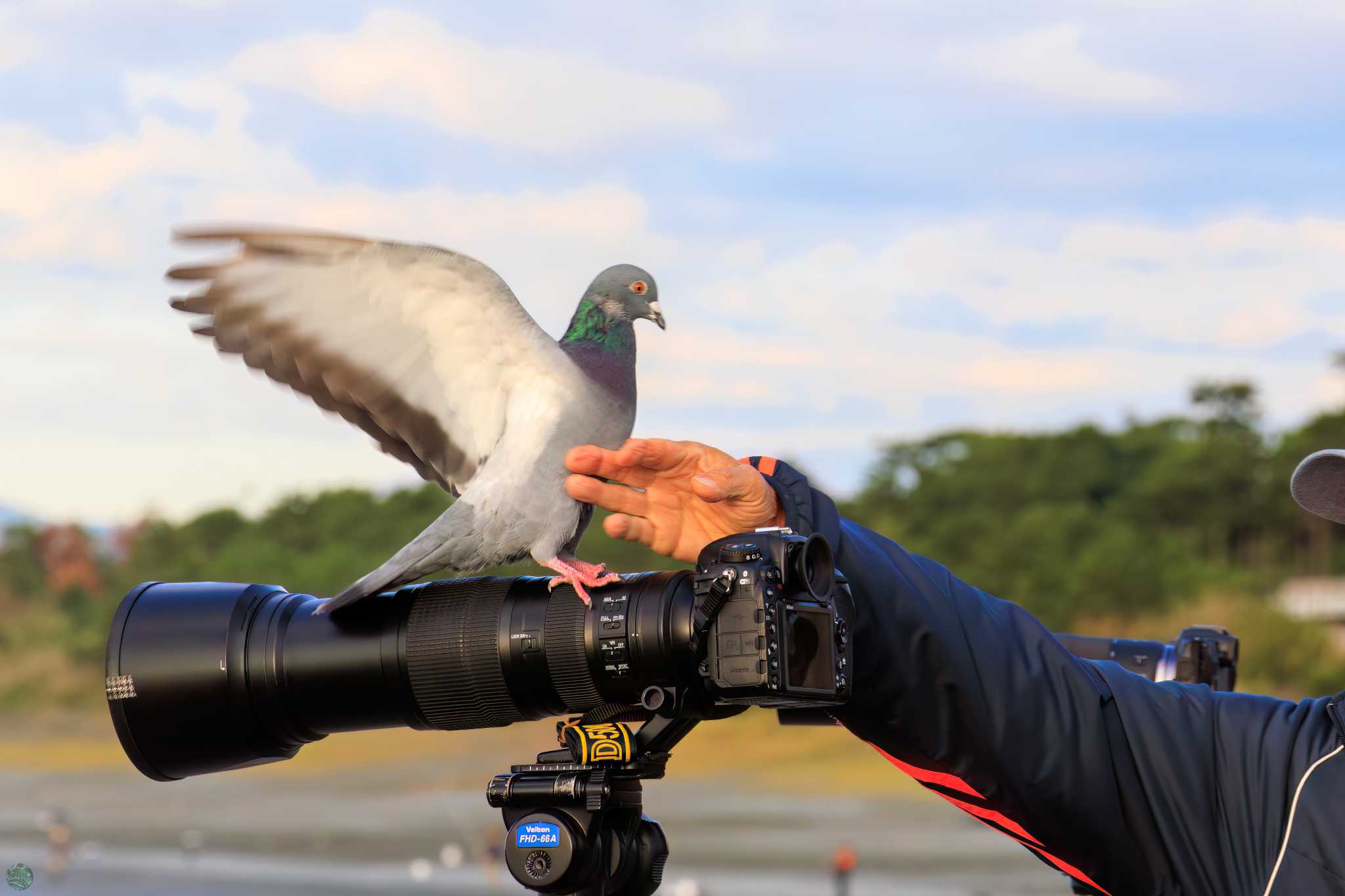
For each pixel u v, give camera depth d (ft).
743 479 10.99
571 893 11.10
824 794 175.32
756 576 10.37
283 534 341.82
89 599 342.23
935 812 158.61
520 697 11.41
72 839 152.46
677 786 186.39
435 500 336.90
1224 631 14.69
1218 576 242.37
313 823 164.55
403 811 174.60
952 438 322.55
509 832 11.18
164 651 12.03
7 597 340.59
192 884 120.78
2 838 155.02
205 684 11.94
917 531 285.84
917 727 11.17
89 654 309.63
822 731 213.87
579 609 11.23
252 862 134.72
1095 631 228.02
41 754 243.60
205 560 338.13
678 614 10.77
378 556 313.94
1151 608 232.32
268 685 11.94
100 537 366.43
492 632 11.42
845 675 10.40
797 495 11.34
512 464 11.93
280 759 12.67
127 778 214.48
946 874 117.29
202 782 206.59
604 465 11.28
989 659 11.10
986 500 297.74
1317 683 210.18
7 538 352.90
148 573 340.39
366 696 11.79
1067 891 107.14
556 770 11.30
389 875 126.00
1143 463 324.60
